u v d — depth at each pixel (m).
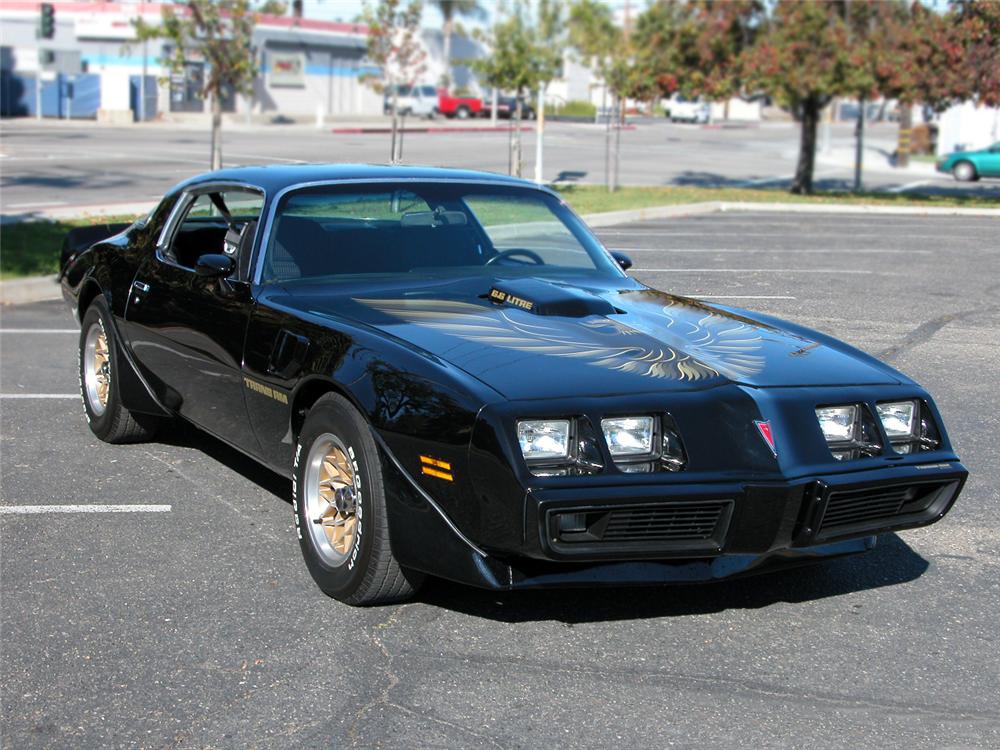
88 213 16.31
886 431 4.05
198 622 4.04
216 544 4.82
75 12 51.50
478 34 24.45
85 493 5.48
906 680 3.66
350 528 4.16
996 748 3.24
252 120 50.50
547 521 3.49
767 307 10.44
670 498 3.58
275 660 3.75
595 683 3.61
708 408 3.77
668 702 3.49
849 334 9.29
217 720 3.37
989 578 4.55
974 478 5.84
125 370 5.96
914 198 24.50
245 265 5.00
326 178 5.26
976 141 40.03
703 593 4.35
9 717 3.38
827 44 23.12
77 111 49.22
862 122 27.36
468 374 3.82
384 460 3.87
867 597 4.34
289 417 4.48
